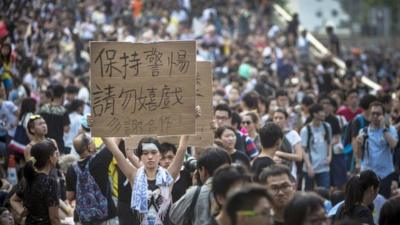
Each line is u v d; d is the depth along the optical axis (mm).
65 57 44312
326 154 24500
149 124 15516
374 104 22297
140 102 15477
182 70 15555
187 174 16562
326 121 25172
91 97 15375
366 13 84312
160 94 15516
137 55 15438
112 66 15406
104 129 15406
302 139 24391
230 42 55625
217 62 47750
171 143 17094
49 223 15562
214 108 24422
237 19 65750
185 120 15594
